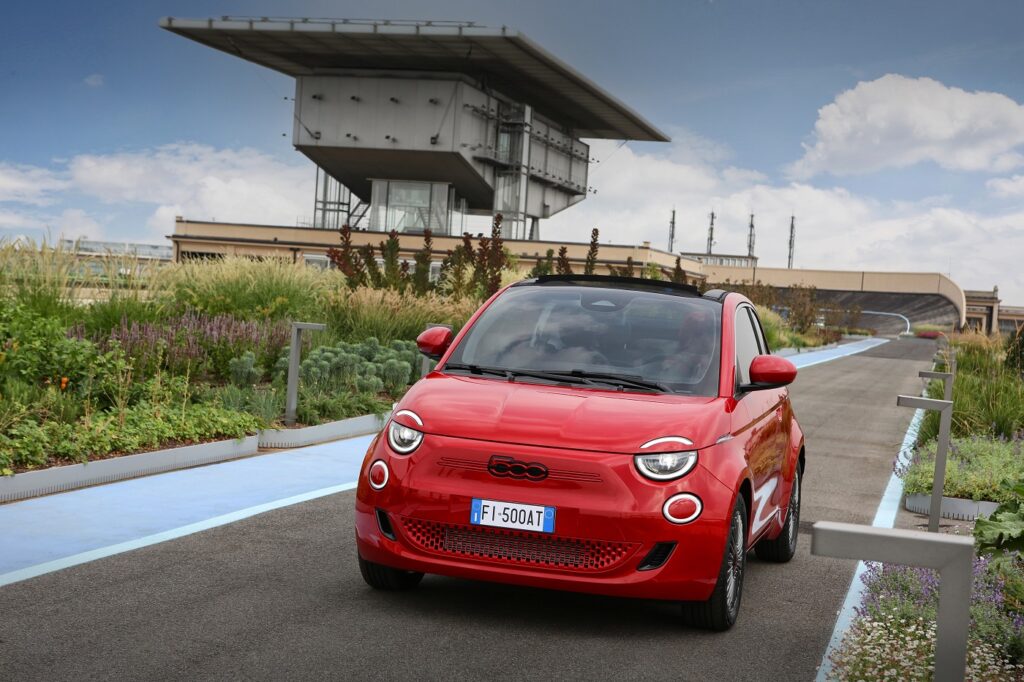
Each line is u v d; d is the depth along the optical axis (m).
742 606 5.77
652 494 4.83
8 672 4.10
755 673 4.55
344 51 70.62
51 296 12.78
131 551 6.17
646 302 6.23
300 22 66.56
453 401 5.29
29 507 7.21
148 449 9.02
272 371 13.84
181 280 16.78
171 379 11.36
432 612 5.21
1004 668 4.57
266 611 5.08
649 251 64.56
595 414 5.11
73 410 9.22
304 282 17.83
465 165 73.19
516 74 74.06
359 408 12.58
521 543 4.89
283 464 9.65
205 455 9.46
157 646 4.49
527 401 5.24
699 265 78.44
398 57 71.19
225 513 7.38
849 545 3.04
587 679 4.34
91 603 5.09
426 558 4.99
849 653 4.56
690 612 5.13
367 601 5.35
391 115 72.31
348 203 82.69
